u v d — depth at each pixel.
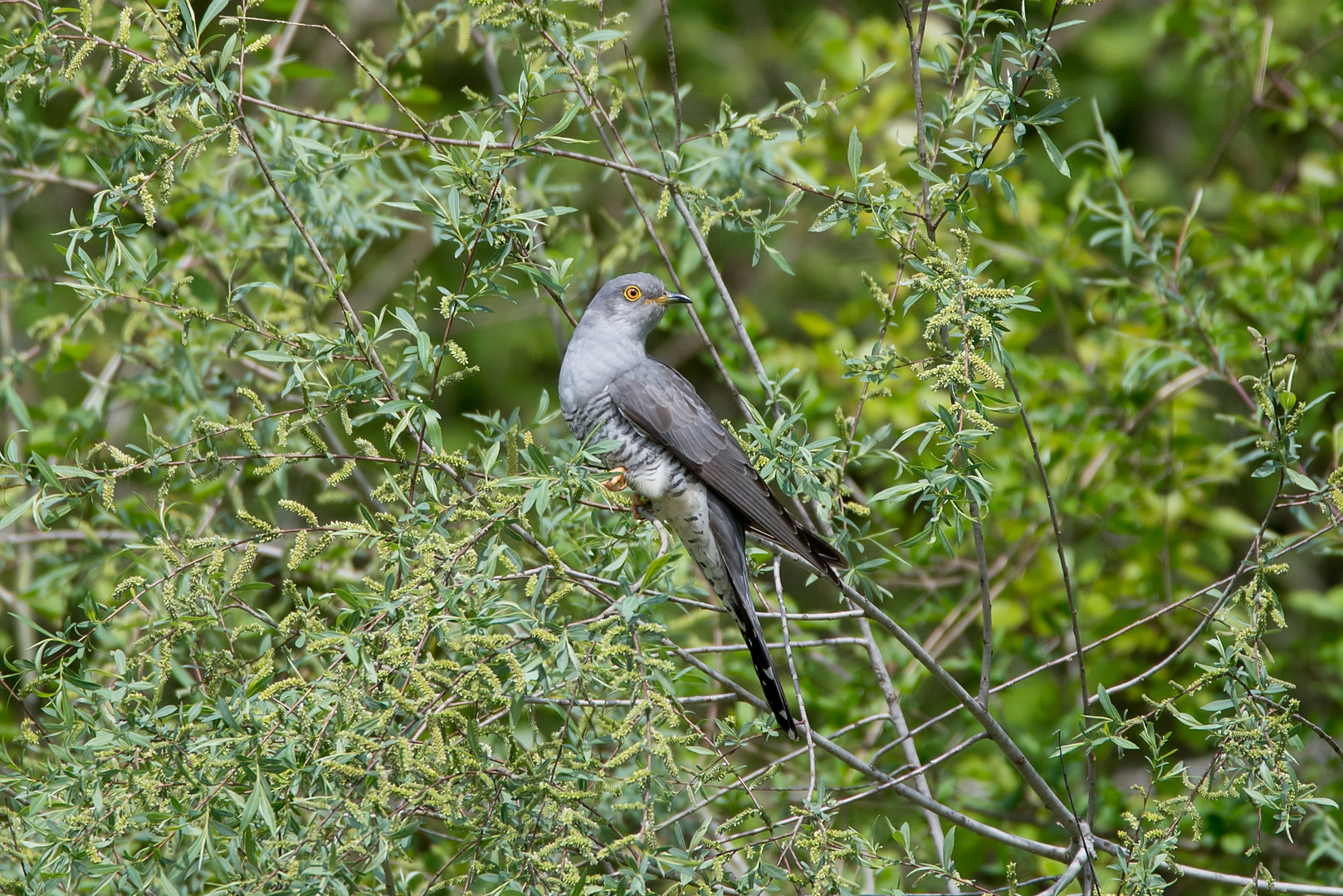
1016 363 11.19
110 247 6.99
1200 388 14.72
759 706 7.63
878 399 11.76
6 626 11.38
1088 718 6.91
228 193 10.02
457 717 5.34
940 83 13.16
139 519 9.71
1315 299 11.11
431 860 8.28
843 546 7.50
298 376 6.20
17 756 6.76
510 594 7.24
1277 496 6.63
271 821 4.95
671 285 11.09
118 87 6.14
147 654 6.05
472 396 17.77
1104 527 11.77
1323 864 10.16
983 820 10.76
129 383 10.63
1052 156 6.31
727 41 19.22
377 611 5.45
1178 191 16.89
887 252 14.38
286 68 9.88
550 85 10.12
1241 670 6.31
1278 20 14.45
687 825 8.16
